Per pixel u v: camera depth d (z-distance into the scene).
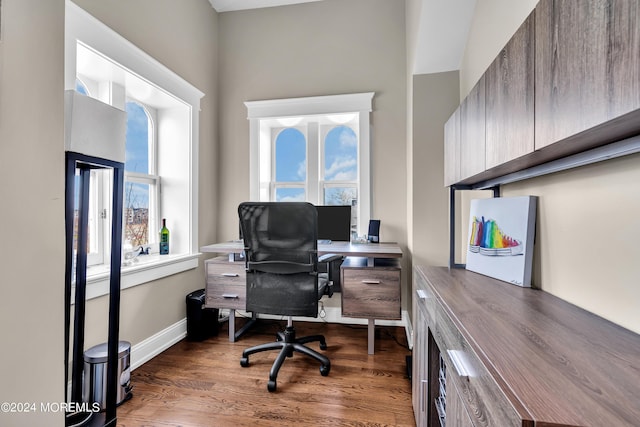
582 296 0.78
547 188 0.94
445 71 2.08
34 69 0.87
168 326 2.20
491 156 0.91
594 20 0.48
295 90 2.76
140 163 2.31
